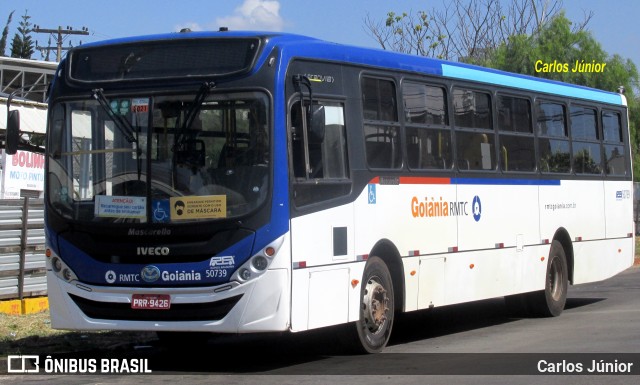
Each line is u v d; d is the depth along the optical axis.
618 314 15.02
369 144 10.84
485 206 13.20
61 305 9.80
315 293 9.70
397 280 11.37
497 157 13.58
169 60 9.66
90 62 9.98
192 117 9.43
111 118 9.69
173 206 9.33
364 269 10.62
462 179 12.66
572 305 17.08
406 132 11.58
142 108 9.58
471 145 12.98
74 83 9.93
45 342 11.91
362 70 10.88
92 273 9.60
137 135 9.55
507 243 13.73
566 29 37.97
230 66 9.47
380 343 10.99
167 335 11.54
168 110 9.49
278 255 9.18
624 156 17.67
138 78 9.66
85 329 9.64
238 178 9.26
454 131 12.59
